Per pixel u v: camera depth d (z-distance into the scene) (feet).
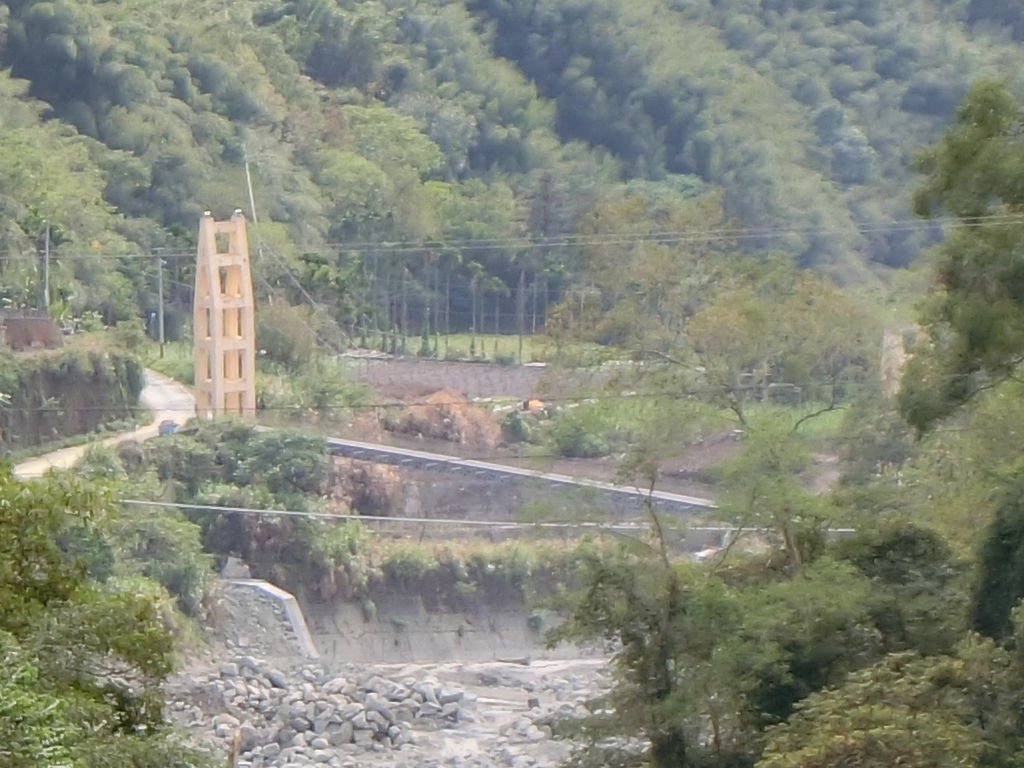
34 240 409.08
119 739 77.97
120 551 263.08
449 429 361.92
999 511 153.69
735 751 152.56
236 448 315.17
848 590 152.97
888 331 278.67
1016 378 156.25
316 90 646.33
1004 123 149.18
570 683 279.69
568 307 271.28
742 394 252.62
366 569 308.60
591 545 176.55
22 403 318.45
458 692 262.06
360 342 442.91
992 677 132.05
